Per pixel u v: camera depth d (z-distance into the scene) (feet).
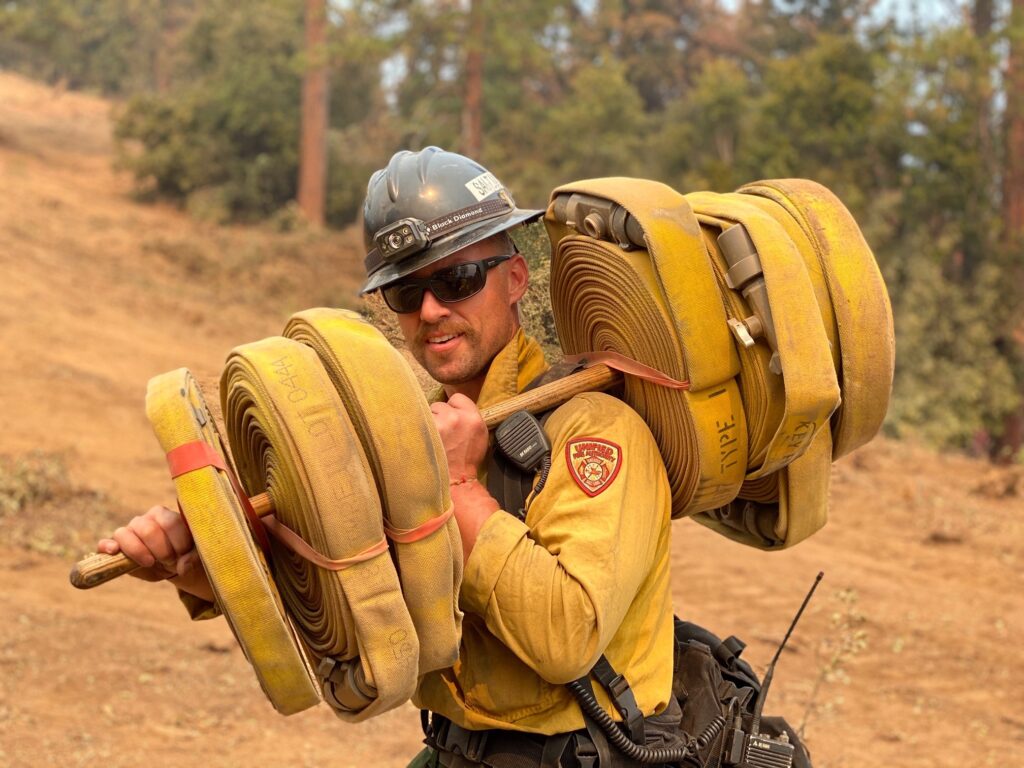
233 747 19.49
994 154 92.17
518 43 112.47
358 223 114.93
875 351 7.50
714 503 7.64
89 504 33.86
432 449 6.33
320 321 6.43
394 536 6.34
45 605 25.58
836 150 91.71
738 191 8.07
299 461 6.00
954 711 23.21
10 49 241.76
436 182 7.63
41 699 20.53
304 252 97.30
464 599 6.98
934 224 90.02
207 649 24.08
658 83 204.44
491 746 7.52
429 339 7.84
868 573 33.04
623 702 7.25
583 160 121.60
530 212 7.88
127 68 245.65
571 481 7.04
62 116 181.98
